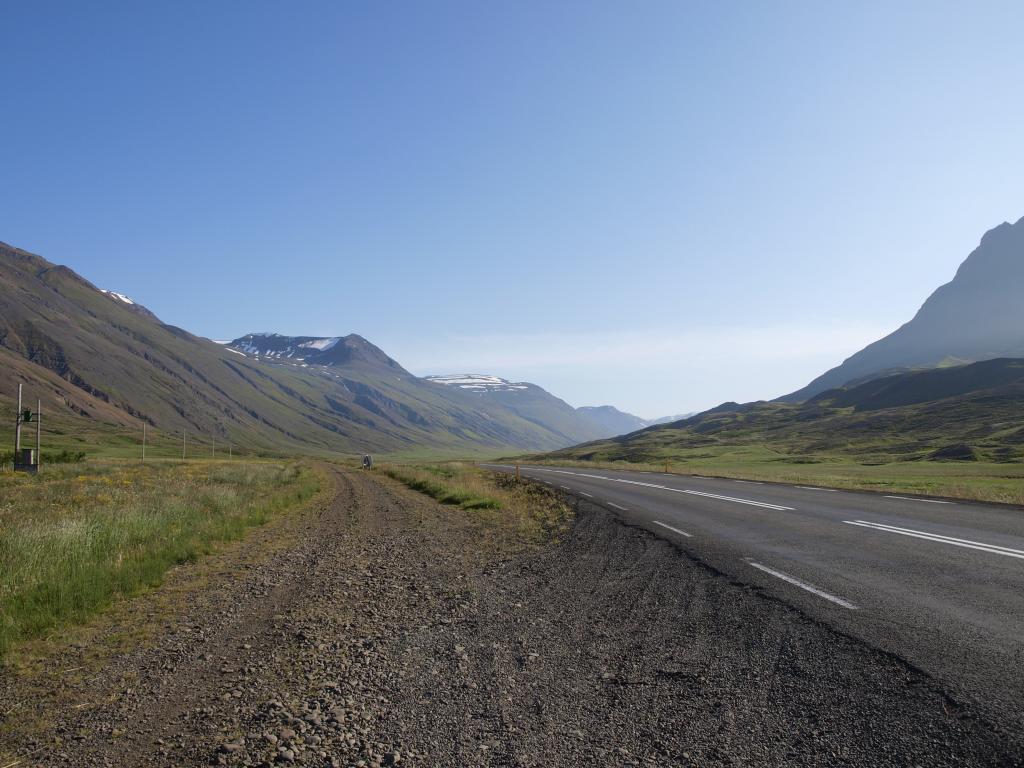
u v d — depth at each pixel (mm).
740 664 5191
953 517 14055
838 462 102812
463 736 4156
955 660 4992
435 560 11359
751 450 146500
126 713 4742
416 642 6340
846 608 6598
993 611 6344
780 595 7254
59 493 22984
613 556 10570
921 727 3936
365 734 4246
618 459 133750
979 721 3957
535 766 3719
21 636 6645
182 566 10891
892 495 20672
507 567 10289
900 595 7066
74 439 141250
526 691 4883
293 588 9125
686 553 10289
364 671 5516
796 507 16766
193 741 4238
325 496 27531
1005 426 138125
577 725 4242
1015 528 12148
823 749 3748
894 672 4809
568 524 15148
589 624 6652
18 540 10328
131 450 124062
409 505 22781
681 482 29516
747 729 4051
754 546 10656
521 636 6363
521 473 41750
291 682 5305
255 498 23234
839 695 4465
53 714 4754
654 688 4801
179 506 16891
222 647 6352
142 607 8055
